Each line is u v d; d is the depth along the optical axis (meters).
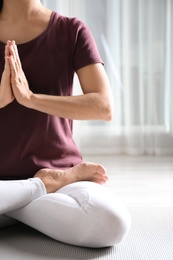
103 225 1.77
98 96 1.97
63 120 2.08
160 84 4.38
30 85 2.02
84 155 4.39
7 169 2.03
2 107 1.98
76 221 1.81
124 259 1.75
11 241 1.94
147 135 4.42
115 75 4.41
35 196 1.95
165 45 4.34
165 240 1.96
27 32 2.06
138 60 4.33
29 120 2.01
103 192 1.88
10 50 1.90
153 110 4.38
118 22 4.38
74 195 1.88
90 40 2.07
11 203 1.90
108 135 4.44
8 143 2.02
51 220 1.88
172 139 4.39
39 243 1.91
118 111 4.43
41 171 2.01
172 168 3.76
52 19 2.07
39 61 2.02
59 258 1.76
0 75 2.04
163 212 2.39
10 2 2.06
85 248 1.86
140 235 2.02
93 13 4.36
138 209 2.46
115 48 4.39
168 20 4.33
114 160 4.12
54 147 2.04
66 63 2.05
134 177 3.42
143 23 4.35
